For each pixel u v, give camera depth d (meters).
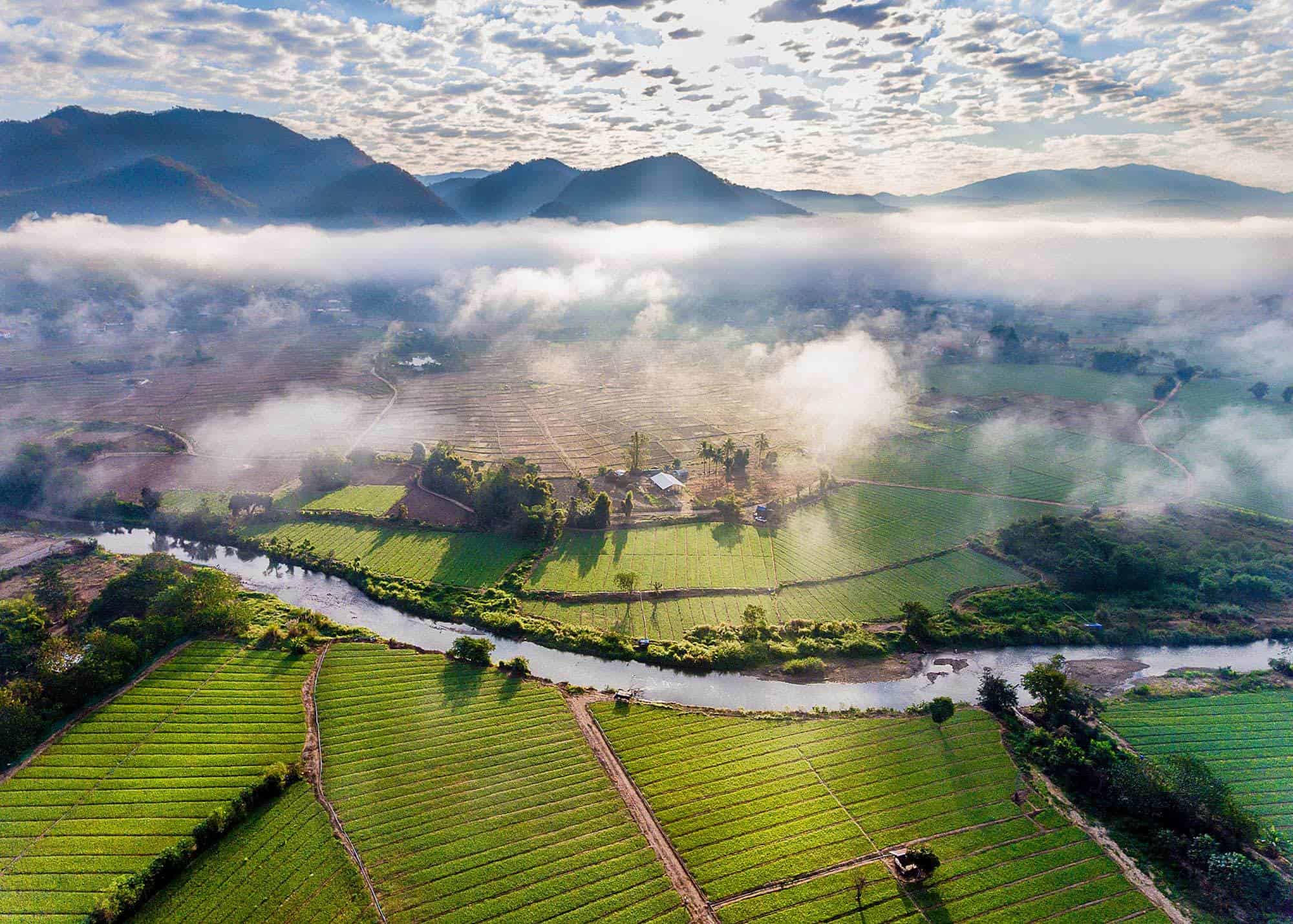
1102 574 166.00
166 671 129.50
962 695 132.62
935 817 100.88
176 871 89.00
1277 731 120.44
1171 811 99.12
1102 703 127.81
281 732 115.06
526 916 85.31
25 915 83.31
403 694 125.69
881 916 85.94
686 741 115.38
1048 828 99.38
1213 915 86.56
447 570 175.38
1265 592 164.12
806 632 149.62
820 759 111.75
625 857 93.38
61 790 101.94
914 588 168.88
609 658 143.50
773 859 93.44
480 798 102.50
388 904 86.06
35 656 126.69
